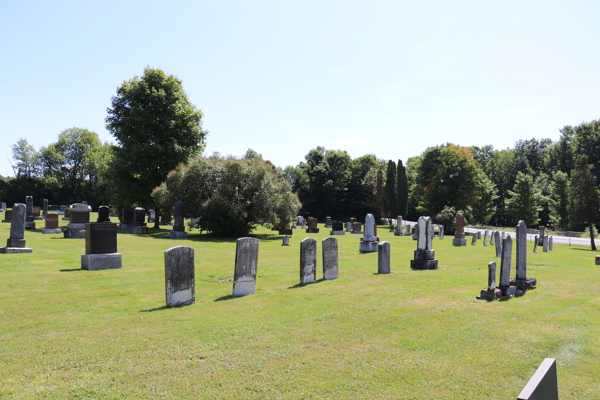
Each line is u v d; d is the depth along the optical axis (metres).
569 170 72.44
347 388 5.79
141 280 13.55
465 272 16.19
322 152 91.31
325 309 9.98
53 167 82.50
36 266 15.42
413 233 39.62
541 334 8.34
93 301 10.75
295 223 53.97
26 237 25.67
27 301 10.55
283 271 16.02
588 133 62.62
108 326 8.49
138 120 38.25
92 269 15.11
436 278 14.51
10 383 5.77
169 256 10.21
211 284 13.48
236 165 33.22
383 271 15.71
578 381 6.28
